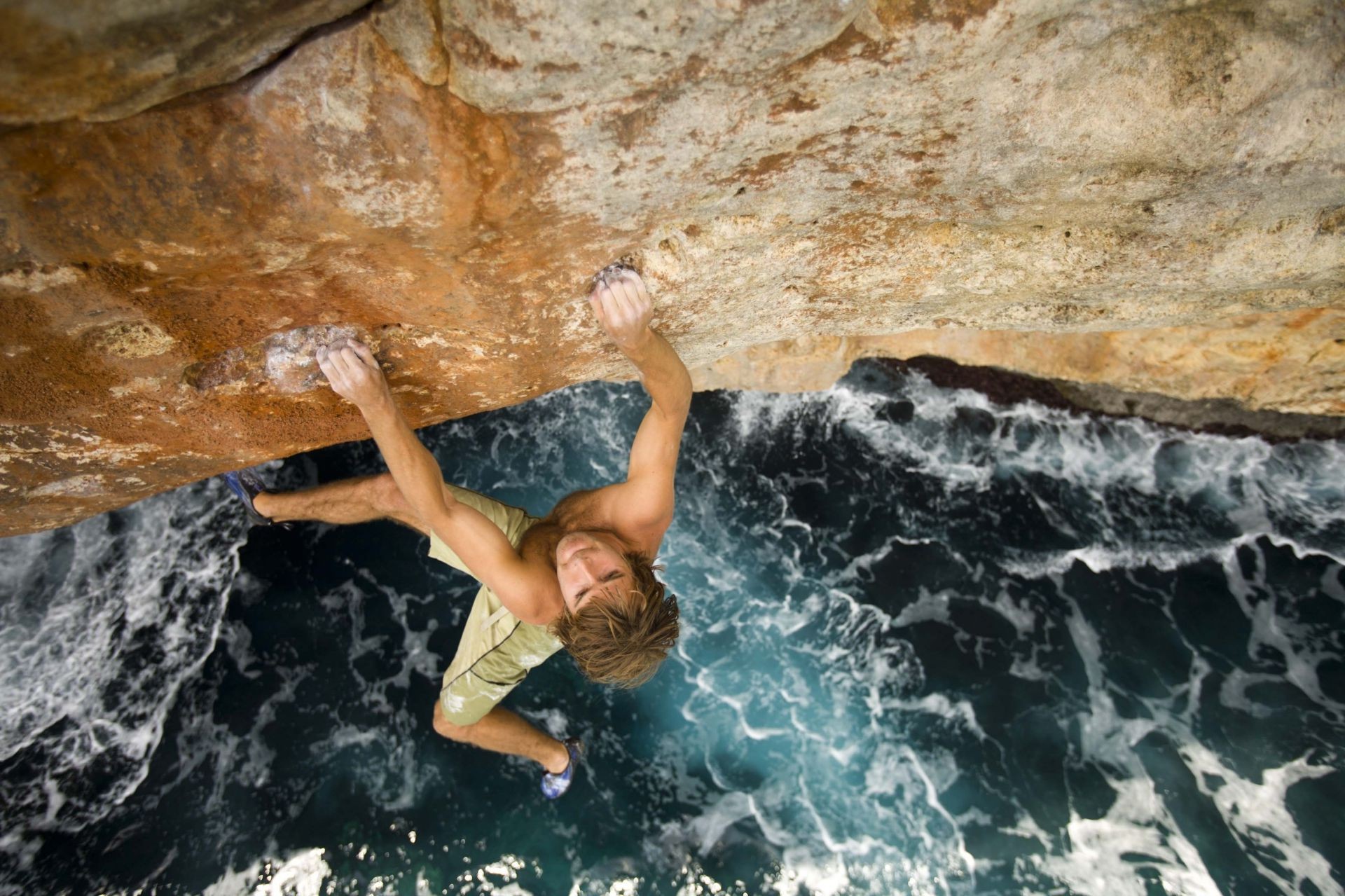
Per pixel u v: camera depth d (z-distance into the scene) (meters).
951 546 4.38
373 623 4.01
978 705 3.83
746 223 2.05
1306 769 3.57
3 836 3.27
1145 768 3.61
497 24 1.29
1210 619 4.08
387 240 1.69
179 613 3.90
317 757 3.59
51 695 3.61
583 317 2.28
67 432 2.16
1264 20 1.62
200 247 1.60
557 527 2.65
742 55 1.43
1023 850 3.39
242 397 2.22
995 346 4.20
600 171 1.65
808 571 4.30
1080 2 1.47
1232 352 3.81
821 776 3.63
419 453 2.15
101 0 1.07
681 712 3.85
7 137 1.27
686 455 4.69
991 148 1.83
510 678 2.88
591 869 3.35
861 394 4.76
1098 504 4.50
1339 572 4.18
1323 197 2.14
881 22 1.44
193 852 3.30
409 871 3.31
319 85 1.35
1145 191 2.05
